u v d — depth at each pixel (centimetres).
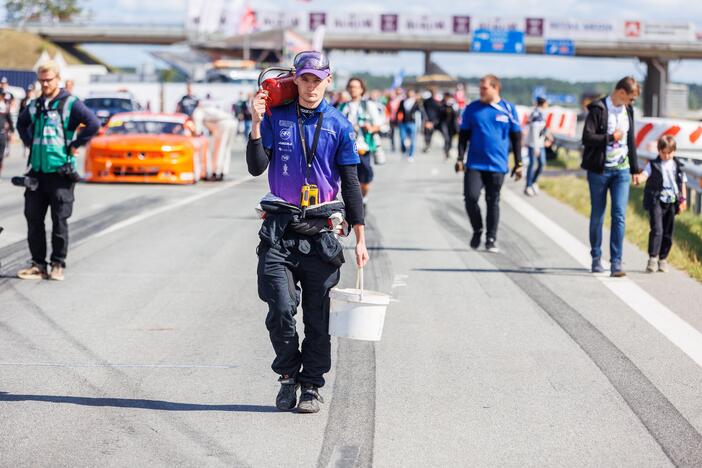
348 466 1095
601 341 1695
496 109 2658
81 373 1471
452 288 2178
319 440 1183
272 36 13938
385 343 1672
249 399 1348
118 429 1217
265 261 1240
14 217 3347
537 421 1262
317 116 1236
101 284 2180
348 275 2336
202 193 4297
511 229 3212
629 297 2084
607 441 1188
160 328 1769
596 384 1434
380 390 1395
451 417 1276
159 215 3469
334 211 1238
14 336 1700
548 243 2897
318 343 1276
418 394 1377
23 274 2225
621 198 2317
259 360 1555
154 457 1120
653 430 1230
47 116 2150
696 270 2375
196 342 1667
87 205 3769
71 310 1912
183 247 2730
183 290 2122
